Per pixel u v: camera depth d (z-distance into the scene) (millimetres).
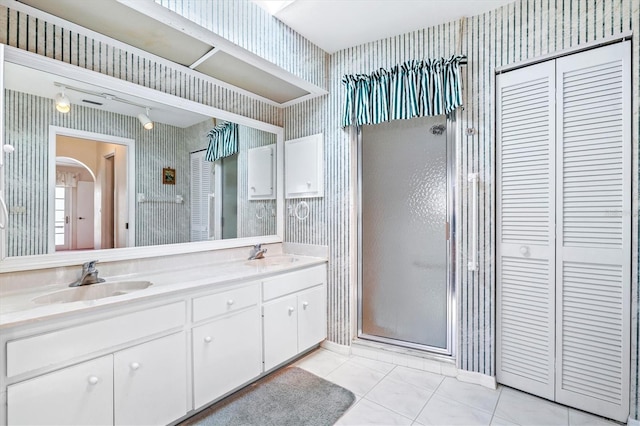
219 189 2570
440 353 2381
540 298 1991
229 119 2613
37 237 1670
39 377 1247
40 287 1659
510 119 2088
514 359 2092
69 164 1801
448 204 2340
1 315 1232
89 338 1377
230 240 2643
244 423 1781
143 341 1562
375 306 2664
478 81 2150
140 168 2111
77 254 1806
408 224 2516
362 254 2717
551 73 1935
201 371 1813
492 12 2100
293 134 3020
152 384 1593
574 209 1877
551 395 1955
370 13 2168
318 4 2084
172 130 2277
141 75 2047
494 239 2129
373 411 1887
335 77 2723
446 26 2250
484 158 2141
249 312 2096
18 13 1570
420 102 2268
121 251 1996
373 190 2658
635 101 1687
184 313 1737
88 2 1543
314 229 2871
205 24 1805
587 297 1844
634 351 1704
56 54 1691
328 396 2041
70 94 1792
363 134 2703
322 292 2744
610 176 1771
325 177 2787
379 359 2541
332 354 2684
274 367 2287
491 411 1878
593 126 1815
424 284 2455
